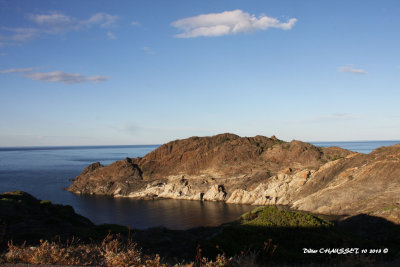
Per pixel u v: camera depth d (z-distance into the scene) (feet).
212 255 69.97
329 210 216.74
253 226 91.09
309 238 82.43
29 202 151.33
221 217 233.55
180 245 83.71
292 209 241.35
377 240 120.88
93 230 102.06
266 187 302.04
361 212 176.55
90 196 351.46
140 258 36.47
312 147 378.12
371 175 231.30
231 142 411.34
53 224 112.37
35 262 32.40
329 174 275.18
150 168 410.93
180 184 353.31
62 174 516.32
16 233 85.46
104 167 414.62
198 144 427.74
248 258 41.81
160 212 259.39
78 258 34.40
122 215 249.34
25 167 655.76
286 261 60.03
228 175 353.72
